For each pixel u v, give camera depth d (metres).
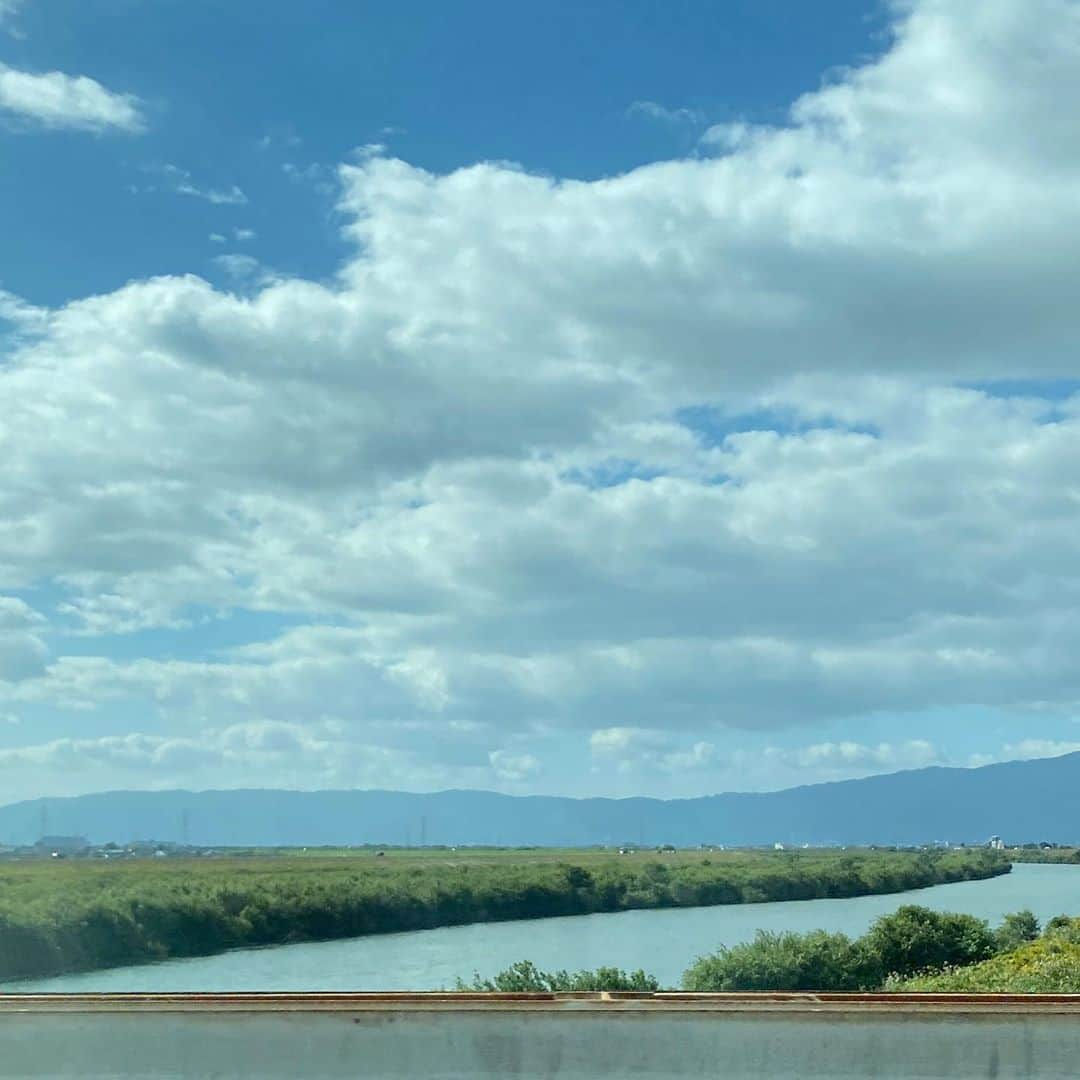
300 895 66.50
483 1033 8.02
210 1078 7.96
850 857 137.12
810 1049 7.97
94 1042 8.02
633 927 67.44
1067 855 197.62
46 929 51.16
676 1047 7.99
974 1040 8.00
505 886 78.25
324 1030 8.02
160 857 129.25
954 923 35.12
